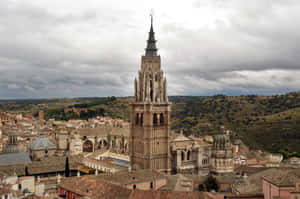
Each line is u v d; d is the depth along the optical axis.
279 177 87.06
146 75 174.88
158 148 174.00
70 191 112.19
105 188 105.94
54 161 185.12
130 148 180.75
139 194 96.00
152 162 171.12
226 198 97.88
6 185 117.88
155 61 176.88
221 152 191.62
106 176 124.88
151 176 128.75
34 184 135.75
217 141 194.88
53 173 176.00
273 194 84.81
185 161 186.25
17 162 192.25
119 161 194.38
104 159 192.25
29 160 199.25
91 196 104.06
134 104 177.62
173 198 92.31
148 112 169.75
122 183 117.25
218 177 160.12
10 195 103.12
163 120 176.25
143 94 173.38
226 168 190.38
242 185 118.88
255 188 111.31
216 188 153.62
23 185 131.62
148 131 170.12
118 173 130.75
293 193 78.44
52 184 160.50
